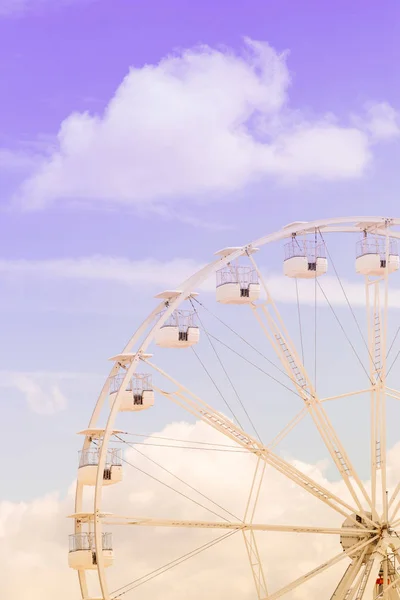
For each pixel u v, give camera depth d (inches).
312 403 3299.7
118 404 3181.6
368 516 3326.8
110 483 3304.6
